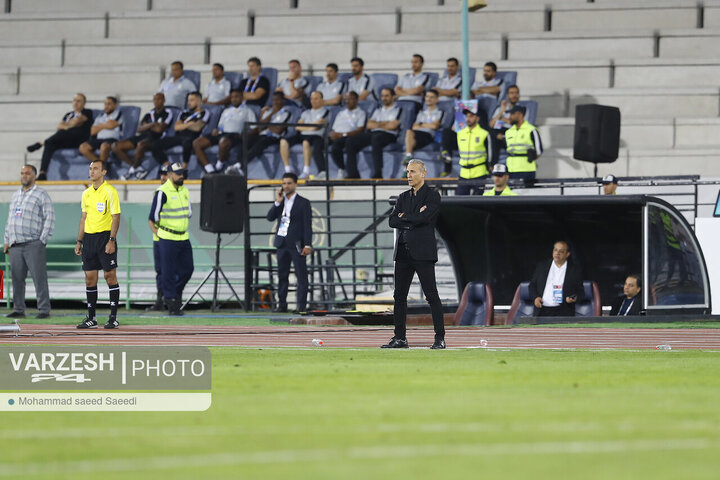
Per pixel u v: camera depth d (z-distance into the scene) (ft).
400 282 131.23
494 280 228.43
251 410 71.61
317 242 252.21
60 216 257.34
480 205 206.08
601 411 70.85
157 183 285.43
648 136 304.91
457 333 167.94
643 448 56.49
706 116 309.22
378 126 280.10
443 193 245.24
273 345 138.62
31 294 260.01
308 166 283.38
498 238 226.38
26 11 364.99
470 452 55.21
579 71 320.91
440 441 58.80
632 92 313.32
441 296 238.07
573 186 225.56
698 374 96.58
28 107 336.70
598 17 333.01
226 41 343.26
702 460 53.11
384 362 109.60
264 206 252.62
